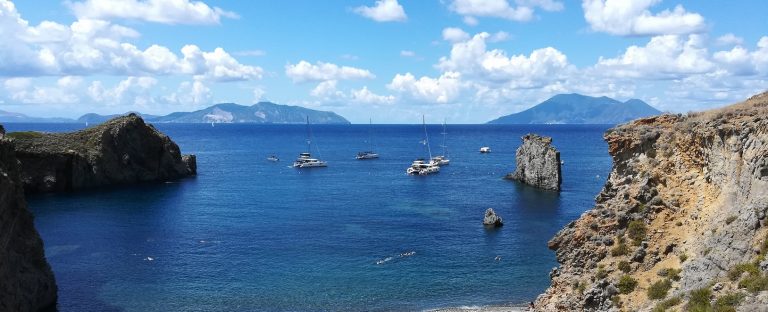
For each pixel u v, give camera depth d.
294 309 57.81
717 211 29.97
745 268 25.50
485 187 151.25
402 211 113.00
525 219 103.81
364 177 179.25
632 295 30.06
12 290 50.97
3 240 50.66
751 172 28.52
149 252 79.44
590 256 33.97
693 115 36.81
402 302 59.88
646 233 32.47
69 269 70.75
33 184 140.12
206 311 57.12
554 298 34.06
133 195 138.00
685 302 26.78
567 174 177.12
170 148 179.62
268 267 72.19
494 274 69.50
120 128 163.62
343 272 70.25
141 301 59.62
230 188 151.75
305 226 97.62
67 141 154.38
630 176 36.16
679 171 33.94
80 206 120.19
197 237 89.00
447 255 78.06
